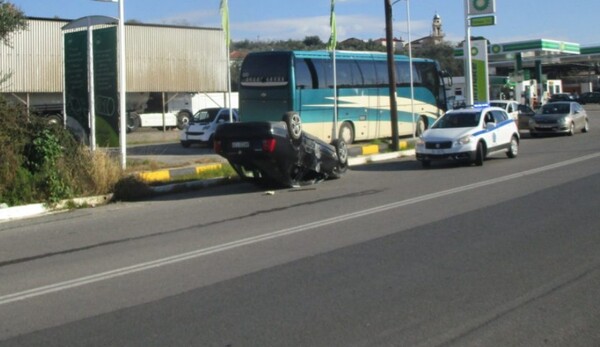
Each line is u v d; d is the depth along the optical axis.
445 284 6.88
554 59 61.41
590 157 19.42
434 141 18.75
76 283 7.52
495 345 5.16
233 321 5.93
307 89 23.83
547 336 5.32
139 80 39.94
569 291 6.48
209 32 43.09
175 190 16.02
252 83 23.80
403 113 29.55
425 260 7.92
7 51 35.47
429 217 10.83
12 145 13.95
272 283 7.15
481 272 7.29
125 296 6.88
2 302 6.83
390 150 24.42
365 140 28.05
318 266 7.83
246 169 15.50
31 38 36.25
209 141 27.02
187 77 42.12
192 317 6.09
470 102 31.88
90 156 15.35
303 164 15.64
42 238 10.73
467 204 11.98
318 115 24.31
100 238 10.48
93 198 14.42
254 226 10.83
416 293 6.59
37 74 36.53
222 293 6.84
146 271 7.96
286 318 5.96
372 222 10.62
